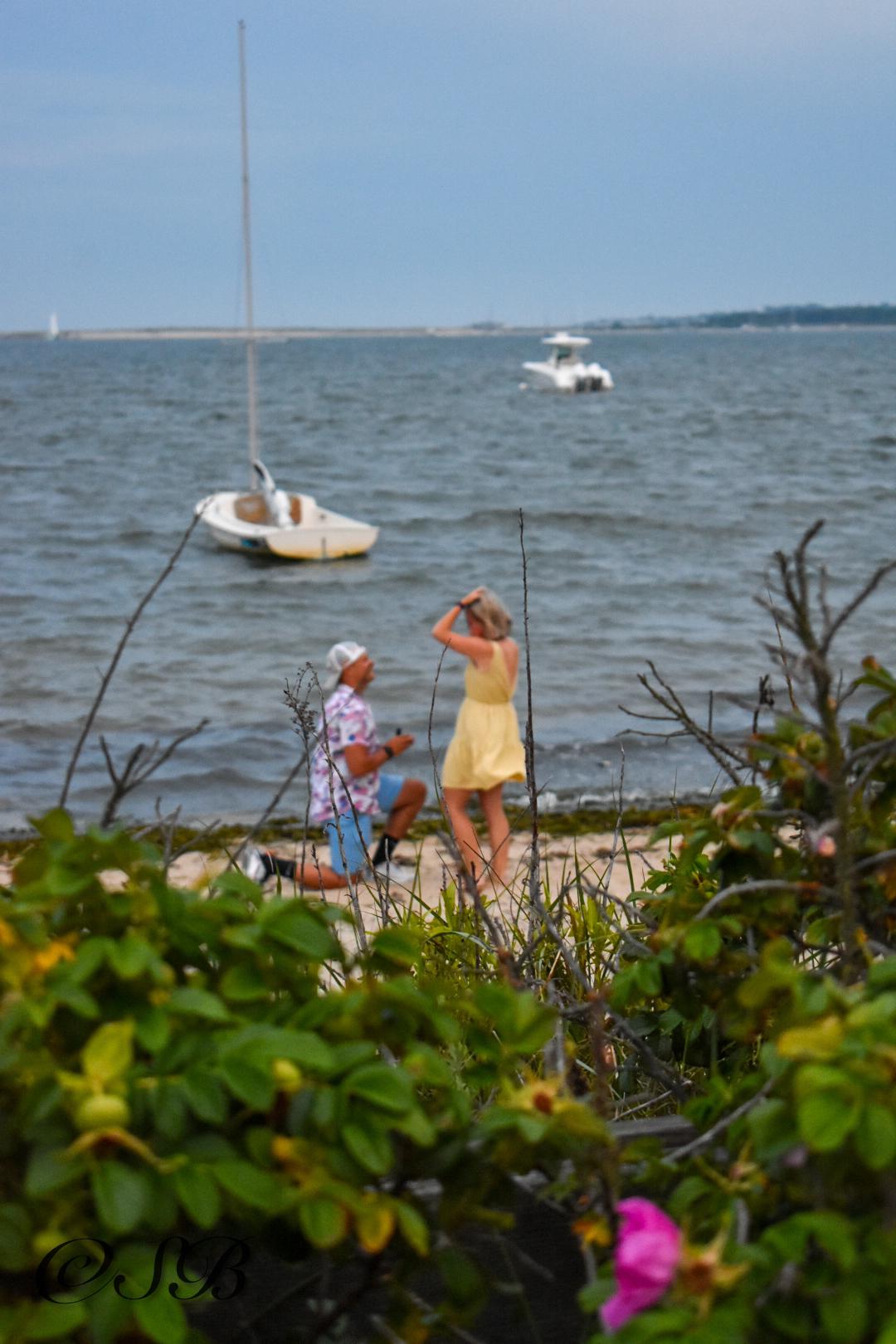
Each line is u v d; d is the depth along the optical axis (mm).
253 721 14773
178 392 114875
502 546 30062
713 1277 1353
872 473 46688
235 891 1734
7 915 1585
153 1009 1572
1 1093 1537
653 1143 1901
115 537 30016
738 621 20844
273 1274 1985
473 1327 2039
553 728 14031
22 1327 1355
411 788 8289
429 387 126062
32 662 17953
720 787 10523
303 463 52875
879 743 1972
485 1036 1792
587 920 3613
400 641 19625
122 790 2182
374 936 1925
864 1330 1386
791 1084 1571
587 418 79812
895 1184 1449
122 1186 1348
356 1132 1479
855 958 2023
